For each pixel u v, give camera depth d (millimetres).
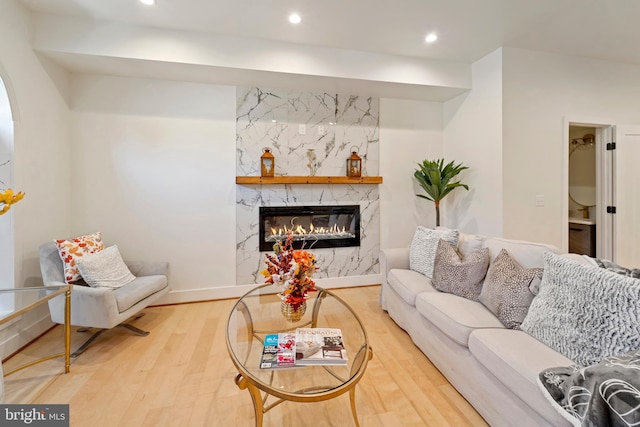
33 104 2486
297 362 1348
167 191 3256
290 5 2441
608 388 912
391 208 3977
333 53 3156
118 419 1559
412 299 2225
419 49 3213
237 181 3322
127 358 2137
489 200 3367
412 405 1664
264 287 2334
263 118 3484
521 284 1690
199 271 3357
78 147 3020
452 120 3932
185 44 2801
